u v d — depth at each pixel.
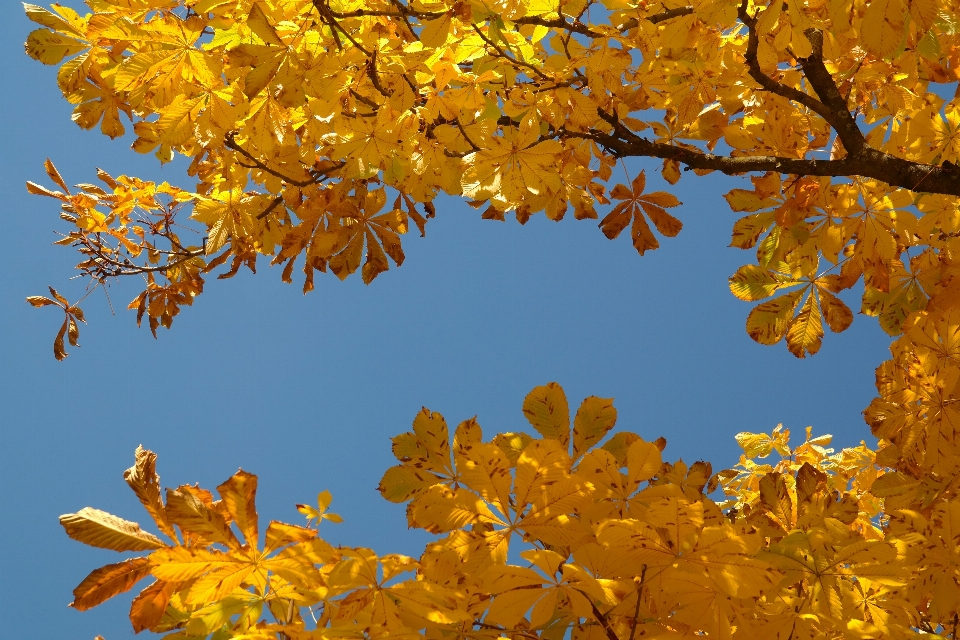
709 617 1.33
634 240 3.03
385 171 2.54
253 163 2.73
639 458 1.53
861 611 1.75
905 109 3.09
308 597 1.28
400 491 1.78
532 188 2.31
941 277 2.74
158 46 2.08
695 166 2.86
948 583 1.86
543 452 1.39
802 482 2.26
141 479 1.24
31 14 2.34
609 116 2.87
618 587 1.30
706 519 1.82
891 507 2.53
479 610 1.40
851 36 2.66
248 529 1.21
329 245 2.99
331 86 2.22
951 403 2.37
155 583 1.21
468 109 2.46
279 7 2.10
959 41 2.84
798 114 3.02
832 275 2.83
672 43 2.46
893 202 2.77
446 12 2.09
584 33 2.42
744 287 2.88
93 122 2.65
